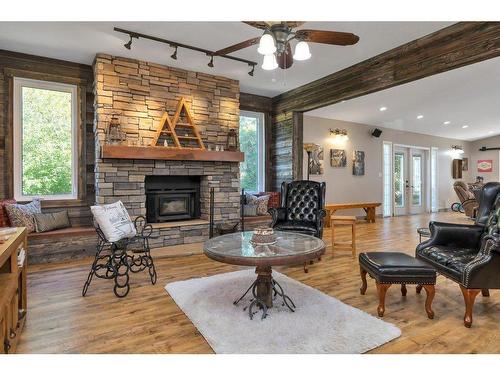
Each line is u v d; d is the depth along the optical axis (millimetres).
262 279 2455
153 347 1911
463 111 7105
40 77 4168
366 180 7879
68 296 2701
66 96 4395
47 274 3295
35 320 2248
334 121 7270
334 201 7262
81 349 1882
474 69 4805
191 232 4695
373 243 4945
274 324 2172
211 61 3975
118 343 1951
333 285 3027
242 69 4715
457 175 10234
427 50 3586
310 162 6820
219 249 2396
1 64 3947
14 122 4051
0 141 3965
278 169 6266
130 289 2869
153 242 4367
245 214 5406
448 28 3352
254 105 6137
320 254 2369
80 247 3916
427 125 8344
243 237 2887
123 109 4219
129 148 4082
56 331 2092
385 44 3777
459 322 2248
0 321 1518
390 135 8430
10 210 3582
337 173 7312
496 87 5617
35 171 4211
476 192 6273
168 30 3441
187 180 5039
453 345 1939
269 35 2395
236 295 2695
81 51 4012
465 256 2516
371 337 2000
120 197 4168
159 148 4316
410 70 3766
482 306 2533
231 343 1930
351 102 6230
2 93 3965
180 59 4301
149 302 2584
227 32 3488
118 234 2924
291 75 4965
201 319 2250
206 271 3434
